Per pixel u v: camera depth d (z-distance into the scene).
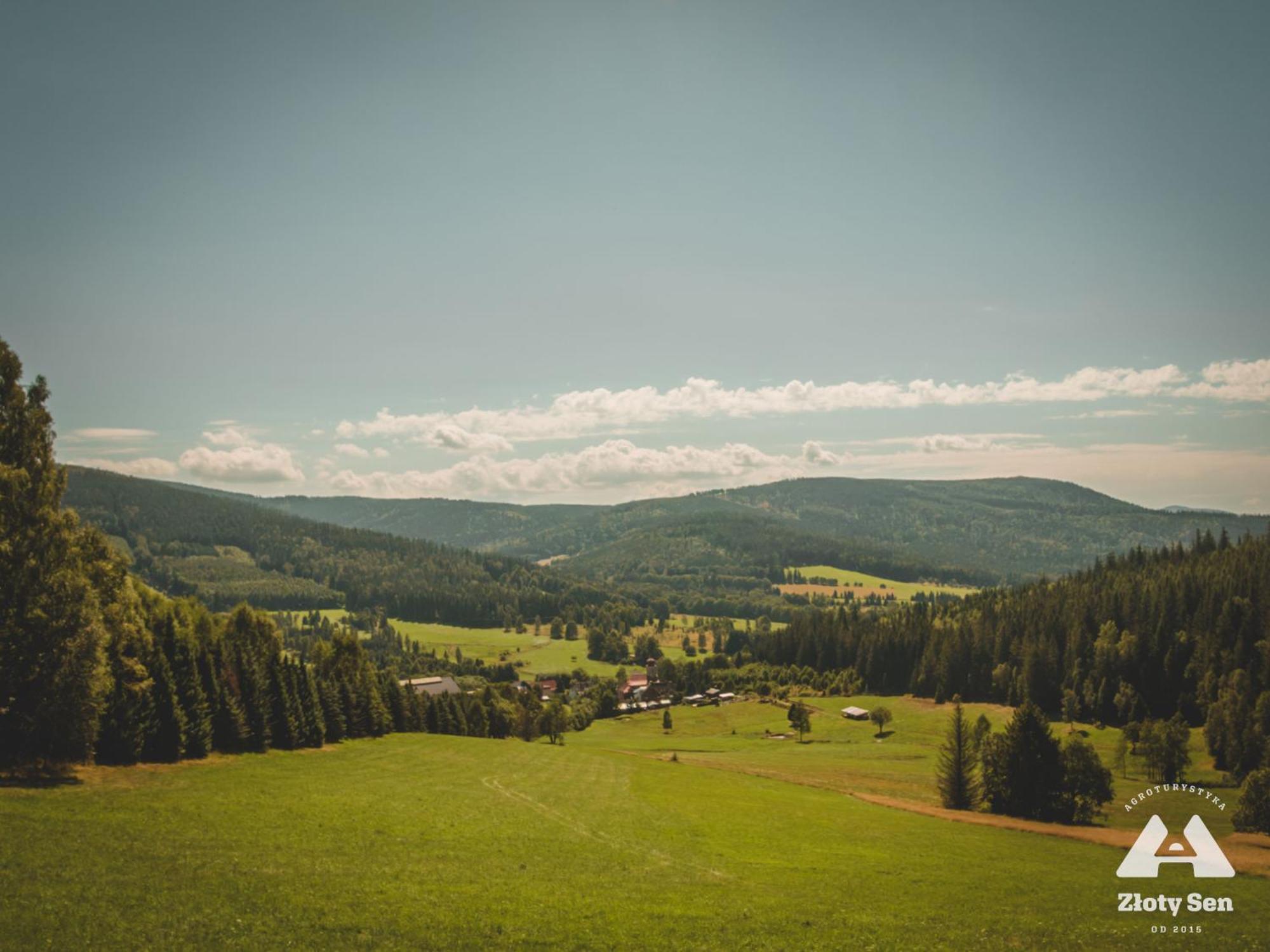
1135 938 33.06
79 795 43.19
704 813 59.88
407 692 119.31
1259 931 34.69
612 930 30.00
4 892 26.95
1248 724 97.38
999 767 72.94
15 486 45.28
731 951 28.84
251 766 62.78
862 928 32.41
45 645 45.84
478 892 33.09
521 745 102.31
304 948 25.86
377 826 43.94
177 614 83.50
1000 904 37.84
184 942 25.11
